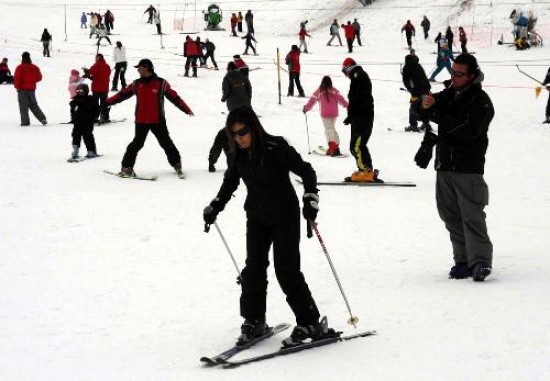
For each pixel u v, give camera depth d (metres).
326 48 53.84
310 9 67.69
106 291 9.27
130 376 6.44
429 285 9.05
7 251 11.30
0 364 6.83
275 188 6.81
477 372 6.08
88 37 57.41
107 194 15.62
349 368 6.35
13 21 63.47
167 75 39.88
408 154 21.73
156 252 11.29
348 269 10.13
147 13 71.75
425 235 12.10
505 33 53.56
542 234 11.91
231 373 6.39
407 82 21.84
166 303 8.76
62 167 18.67
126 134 24.69
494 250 10.80
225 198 7.34
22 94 25.69
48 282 9.68
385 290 8.95
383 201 15.09
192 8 72.69
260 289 7.13
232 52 51.00
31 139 23.09
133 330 7.79
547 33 52.31
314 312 7.01
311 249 11.38
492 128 26.34
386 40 57.34
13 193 15.60
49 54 44.72
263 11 69.56
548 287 8.55
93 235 12.33
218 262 10.70
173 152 17.61
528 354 6.41
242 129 6.60
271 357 6.73
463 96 8.97
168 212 14.02
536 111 28.95
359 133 16.83
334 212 14.12
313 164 20.03
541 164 19.78
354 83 16.80
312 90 36.12
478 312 7.73
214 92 35.59
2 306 8.66
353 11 64.94
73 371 6.61
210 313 8.35
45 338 7.57
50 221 13.27
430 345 6.83
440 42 36.97
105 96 26.72
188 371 6.51
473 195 9.02
